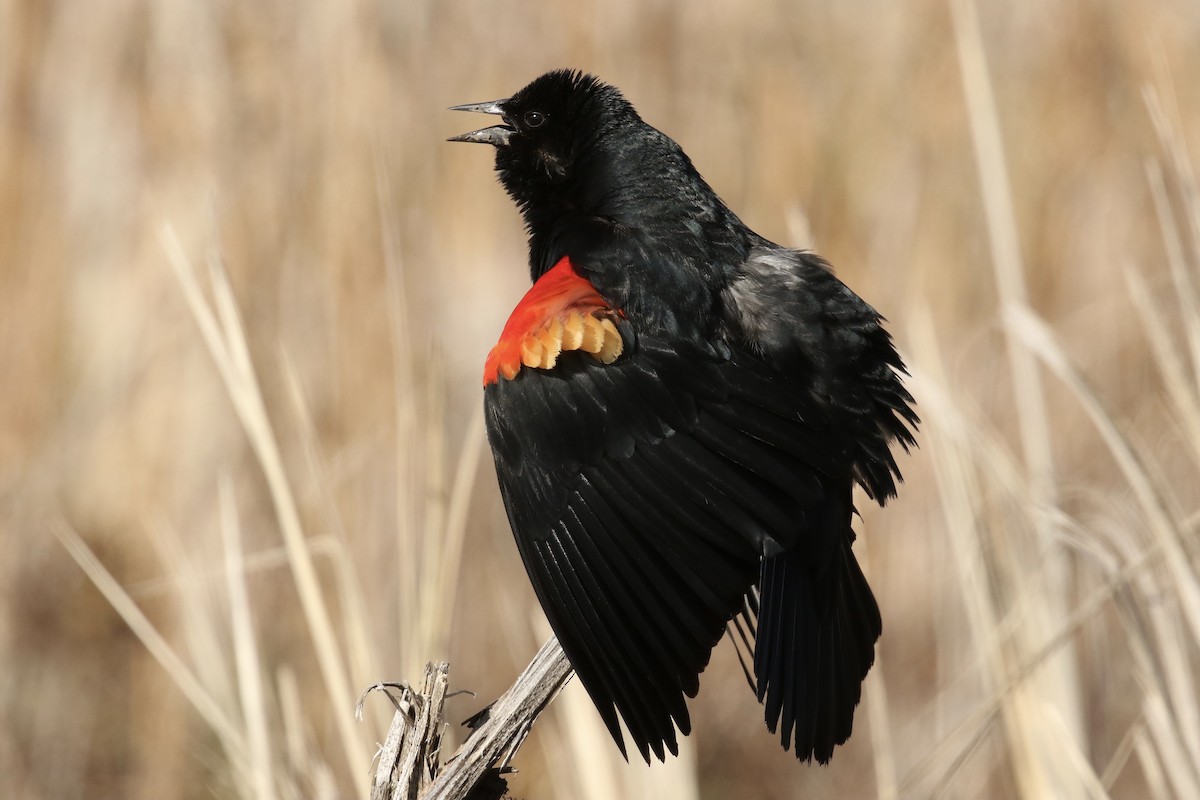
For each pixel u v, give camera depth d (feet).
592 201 23.09
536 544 20.77
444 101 41.86
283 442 37.04
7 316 40.09
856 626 20.38
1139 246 44.42
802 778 37.96
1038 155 45.68
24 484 38.45
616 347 20.53
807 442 19.98
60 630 37.88
